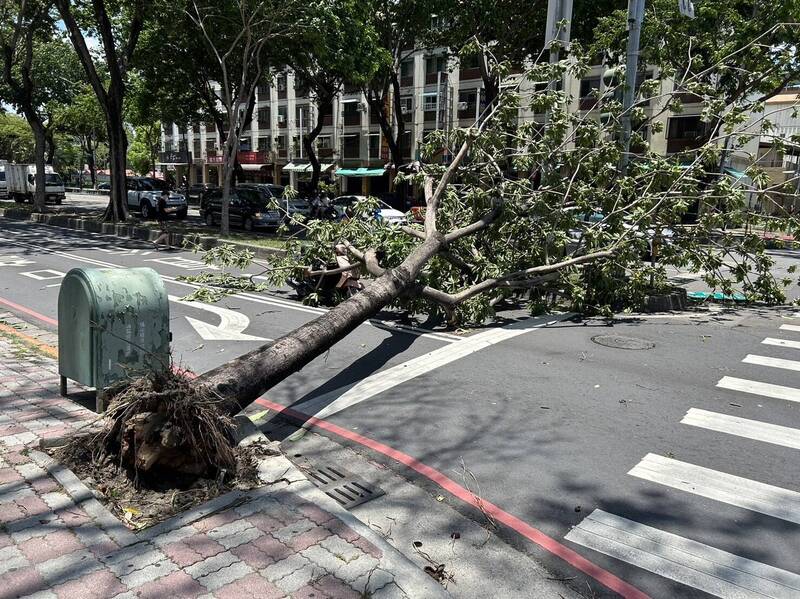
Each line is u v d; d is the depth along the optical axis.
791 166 31.08
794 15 16.94
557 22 11.36
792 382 6.81
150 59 26.25
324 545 3.46
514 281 9.52
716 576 3.49
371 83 27.86
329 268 10.80
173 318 9.77
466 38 23.86
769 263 10.52
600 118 11.26
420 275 9.18
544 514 4.15
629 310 10.72
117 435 4.34
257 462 4.51
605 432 5.47
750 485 4.53
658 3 17.86
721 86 19.22
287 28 18.78
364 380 6.88
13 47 26.08
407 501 4.35
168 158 69.88
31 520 3.61
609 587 3.40
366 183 48.94
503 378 6.94
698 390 6.55
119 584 3.06
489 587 3.41
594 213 10.57
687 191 10.04
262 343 8.34
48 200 38.69
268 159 56.53
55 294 11.20
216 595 3.00
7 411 5.31
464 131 9.93
